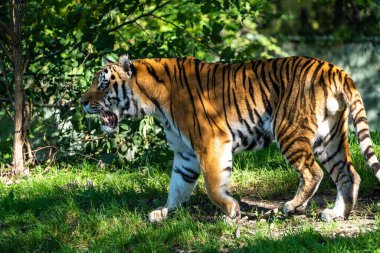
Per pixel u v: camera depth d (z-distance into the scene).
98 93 12.49
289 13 32.81
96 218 12.04
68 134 17.45
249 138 12.00
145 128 16.28
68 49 17.23
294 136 11.55
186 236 11.06
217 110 11.87
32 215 12.62
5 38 17.02
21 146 16.58
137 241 11.26
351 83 11.35
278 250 10.05
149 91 12.23
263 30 32.38
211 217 12.27
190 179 12.46
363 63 29.39
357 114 11.20
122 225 11.87
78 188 14.07
